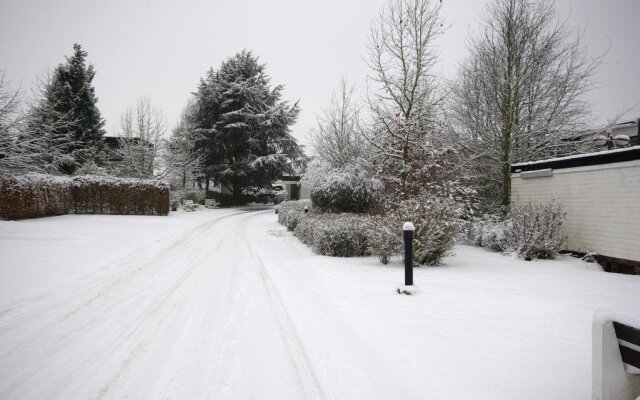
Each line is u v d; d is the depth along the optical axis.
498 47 16.97
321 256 10.47
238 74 38.50
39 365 3.80
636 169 9.05
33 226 14.85
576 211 11.02
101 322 5.03
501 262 10.12
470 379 3.45
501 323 4.93
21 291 6.35
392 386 3.35
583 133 16.98
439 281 7.38
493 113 17.08
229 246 12.16
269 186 40.31
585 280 7.68
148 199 22.98
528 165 13.11
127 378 3.54
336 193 15.98
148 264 8.95
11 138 20.77
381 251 9.16
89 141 32.91
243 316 5.27
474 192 13.34
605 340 2.64
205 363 3.85
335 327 4.83
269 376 3.57
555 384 3.35
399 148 14.84
